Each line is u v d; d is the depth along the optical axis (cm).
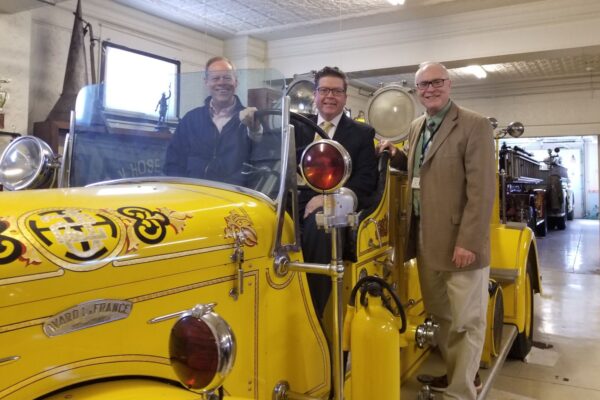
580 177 2281
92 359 115
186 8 684
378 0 647
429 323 241
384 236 251
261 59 845
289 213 181
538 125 1098
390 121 331
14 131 529
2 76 521
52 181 233
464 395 250
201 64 798
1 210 117
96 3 640
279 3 665
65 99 550
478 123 247
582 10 629
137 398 111
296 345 179
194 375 103
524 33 665
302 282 182
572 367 391
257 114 179
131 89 208
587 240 1304
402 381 271
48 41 594
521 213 1049
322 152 150
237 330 153
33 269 106
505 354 328
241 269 153
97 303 116
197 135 192
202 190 169
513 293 378
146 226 131
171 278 133
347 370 216
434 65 259
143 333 126
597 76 1033
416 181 269
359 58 774
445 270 251
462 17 696
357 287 198
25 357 104
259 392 161
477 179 243
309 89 309
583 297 633
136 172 205
